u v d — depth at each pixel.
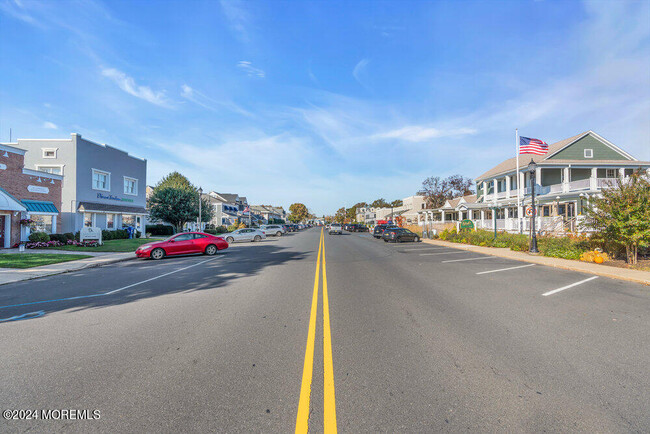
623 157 29.28
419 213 63.53
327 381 3.63
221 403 3.20
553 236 19.52
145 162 34.00
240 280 9.92
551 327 5.44
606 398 3.28
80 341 4.90
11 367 4.02
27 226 20.31
